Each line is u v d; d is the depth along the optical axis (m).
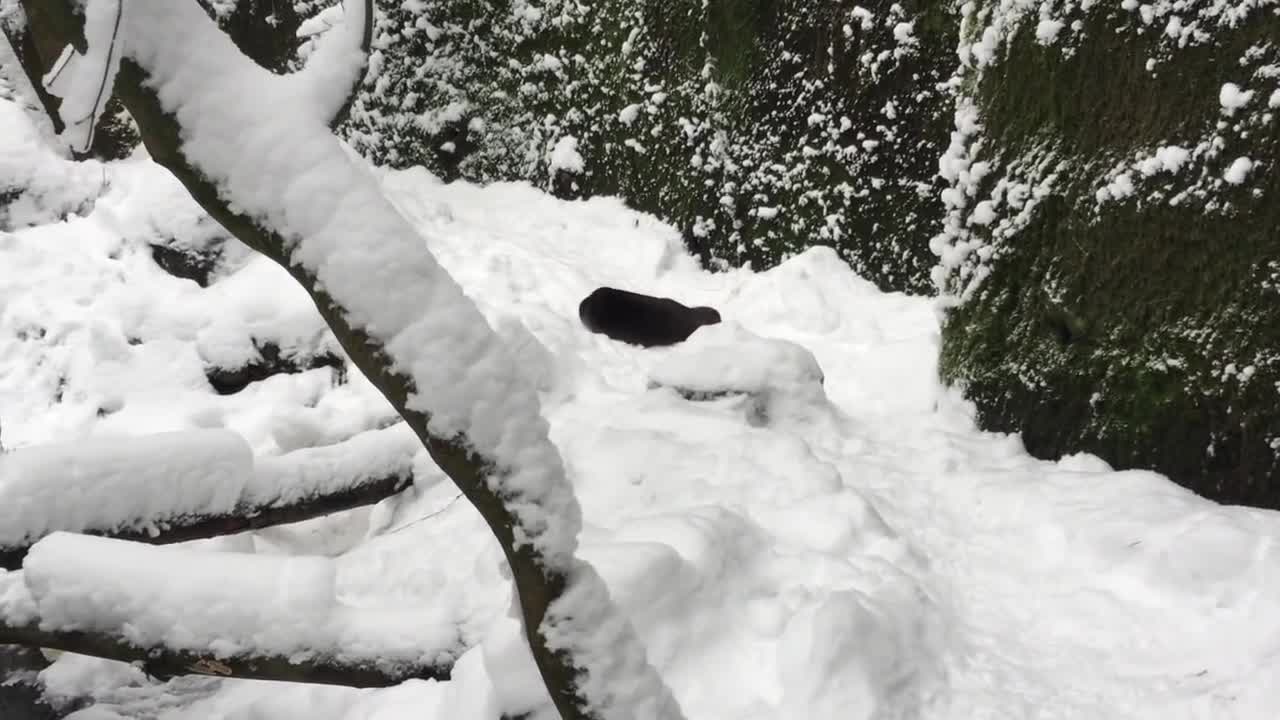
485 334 1.85
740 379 4.55
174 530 3.54
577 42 8.41
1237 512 3.53
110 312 7.05
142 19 1.65
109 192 8.34
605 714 1.94
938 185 6.24
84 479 3.27
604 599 1.97
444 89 9.55
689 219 7.66
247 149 1.76
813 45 6.71
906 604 3.19
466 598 3.45
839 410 4.95
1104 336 3.99
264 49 9.82
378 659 2.92
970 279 4.59
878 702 2.83
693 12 7.39
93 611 2.74
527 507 1.86
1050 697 2.92
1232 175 3.48
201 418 6.05
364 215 1.81
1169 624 3.13
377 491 4.23
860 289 6.61
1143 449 3.90
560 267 7.16
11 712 3.19
